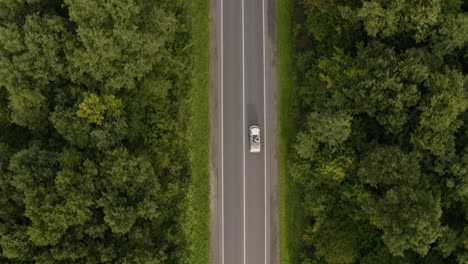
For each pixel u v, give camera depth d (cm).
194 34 5388
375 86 4622
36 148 4656
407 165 4522
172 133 5166
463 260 4634
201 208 5378
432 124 4525
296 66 5375
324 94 5012
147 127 5078
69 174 4475
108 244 4641
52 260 4475
